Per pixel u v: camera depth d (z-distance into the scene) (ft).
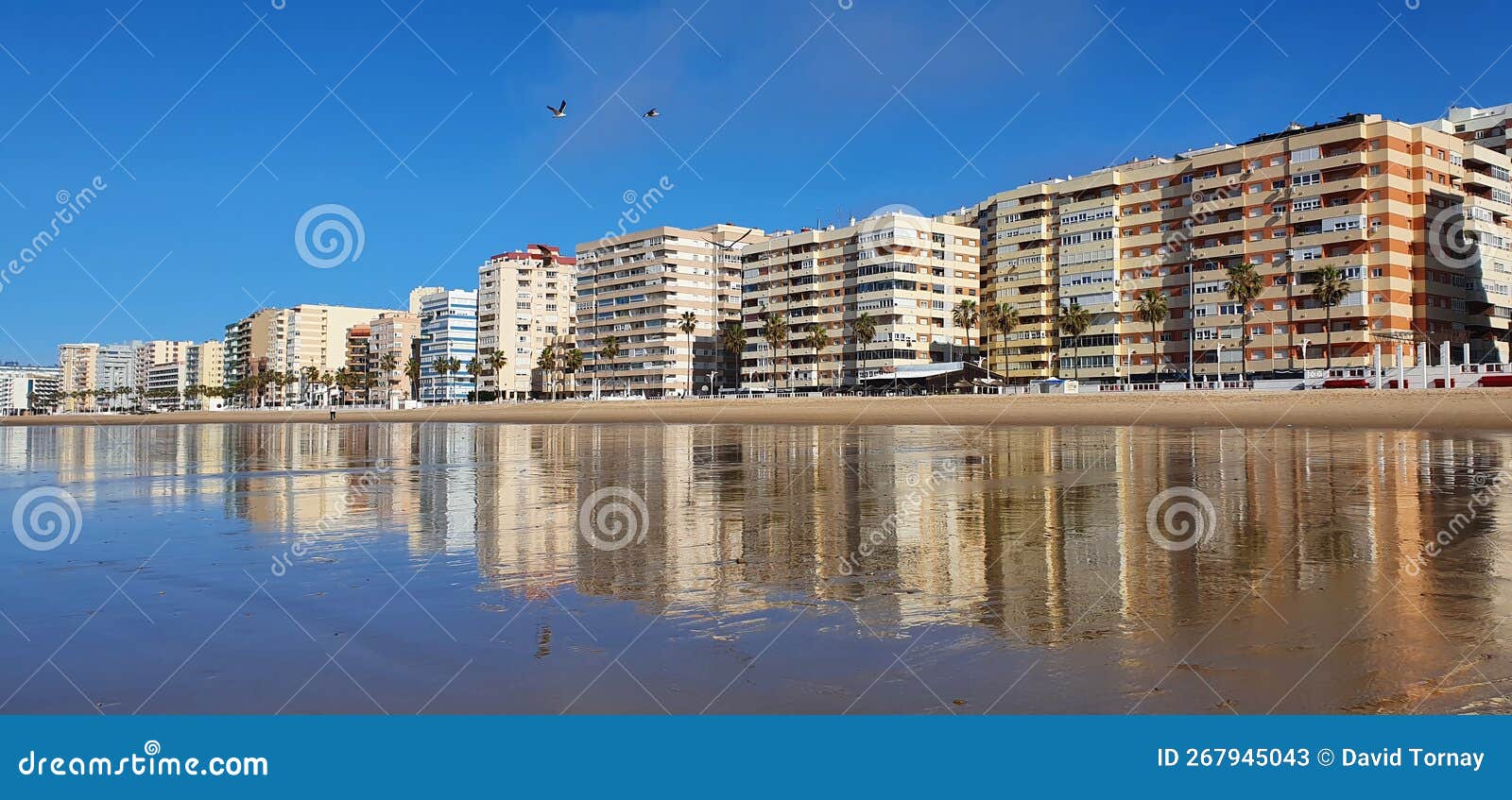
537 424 343.67
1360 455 110.52
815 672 25.86
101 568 42.29
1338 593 34.01
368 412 499.51
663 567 41.52
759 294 517.55
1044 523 53.83
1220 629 29.32
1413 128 324.60
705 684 25.13
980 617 31.40
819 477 88.74
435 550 46.80
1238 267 330.75
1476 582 35.78
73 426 434.71
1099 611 31.83
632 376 572.51
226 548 47.93
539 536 51.49
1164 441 154.61
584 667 26.68
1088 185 397.39
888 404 315.37
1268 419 232.73
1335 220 327.06
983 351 478.18
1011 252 440.04
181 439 225.76
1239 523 52.54
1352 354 321.52
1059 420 269.03
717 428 269.03
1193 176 368.27
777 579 38.42
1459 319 331.77
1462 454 110.83
